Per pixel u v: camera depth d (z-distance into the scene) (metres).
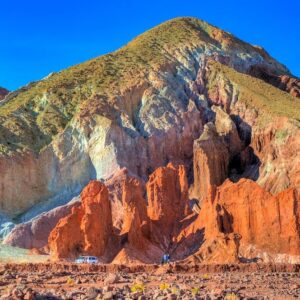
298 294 41.31
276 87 196.38
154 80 180.00
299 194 107.19
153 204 119.44
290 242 104.19
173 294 33.66
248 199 109.00
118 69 189.38
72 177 149.00
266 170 151.25
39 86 185.25
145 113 168.75
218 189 113.06
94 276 55.66
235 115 173.38
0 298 30.00
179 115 170.12
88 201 105.50
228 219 109.12
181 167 124.25
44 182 147.12
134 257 101.06
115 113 164.88
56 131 160.00
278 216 106.38
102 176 148.12
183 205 120.75
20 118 163.38
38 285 44.84
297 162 146.75
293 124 154.12
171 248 110.50
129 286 41.59
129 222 107.88
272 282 53.09
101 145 152.00
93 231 102.50
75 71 189.88
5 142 150.88
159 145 161.62
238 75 186.62
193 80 187.00
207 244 102.19
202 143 156.62
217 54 199.25
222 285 47.25
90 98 168.00
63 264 75.00
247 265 75.00
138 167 154.88
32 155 148.00
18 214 139.62
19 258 106.75
